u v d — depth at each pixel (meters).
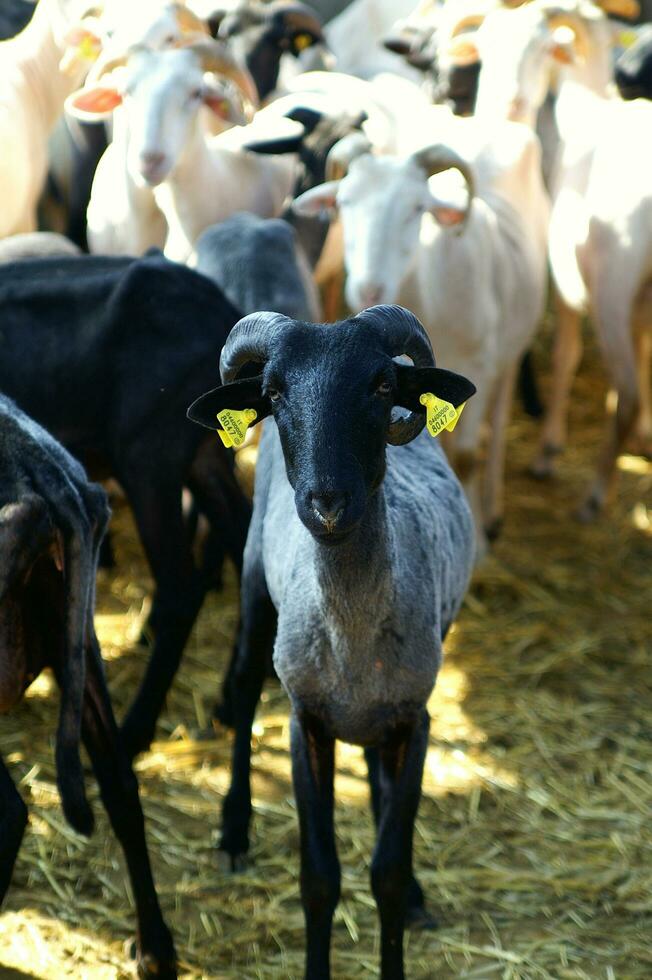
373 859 3.52
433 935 4.07
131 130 6.16
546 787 4.92
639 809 4.79
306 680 3.50
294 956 3.96
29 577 3.43
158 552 4.79
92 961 3.89
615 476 7.27
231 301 5.18
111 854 4.42
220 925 4.09
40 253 5.48
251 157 7.00
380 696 3.47
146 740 4.85
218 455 4.91
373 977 3.88
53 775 4.87
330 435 2.96
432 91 8.30
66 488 3.42
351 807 4.70
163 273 4.72
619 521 7.29
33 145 7.20
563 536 7.12
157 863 4.39
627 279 6.53
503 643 6.03
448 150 5.76
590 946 4.02
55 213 8.57
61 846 4.45
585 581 6.64
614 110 7.04
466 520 4.14
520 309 6.80
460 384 3.16
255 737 5.15
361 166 5.79
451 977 3.88
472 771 5.00
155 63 6.20
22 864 4.33
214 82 6.83
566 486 7.74
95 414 4.75
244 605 4.24
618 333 6.68
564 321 7.50
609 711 5.50
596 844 4.55
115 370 4.68
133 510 4.82
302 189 6.72
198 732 5.18
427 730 3.58
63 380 4.70
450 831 4.61
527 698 5.58
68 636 3.40
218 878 4.32
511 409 8.74
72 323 4.71
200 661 5.76
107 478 5.05
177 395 4.69
